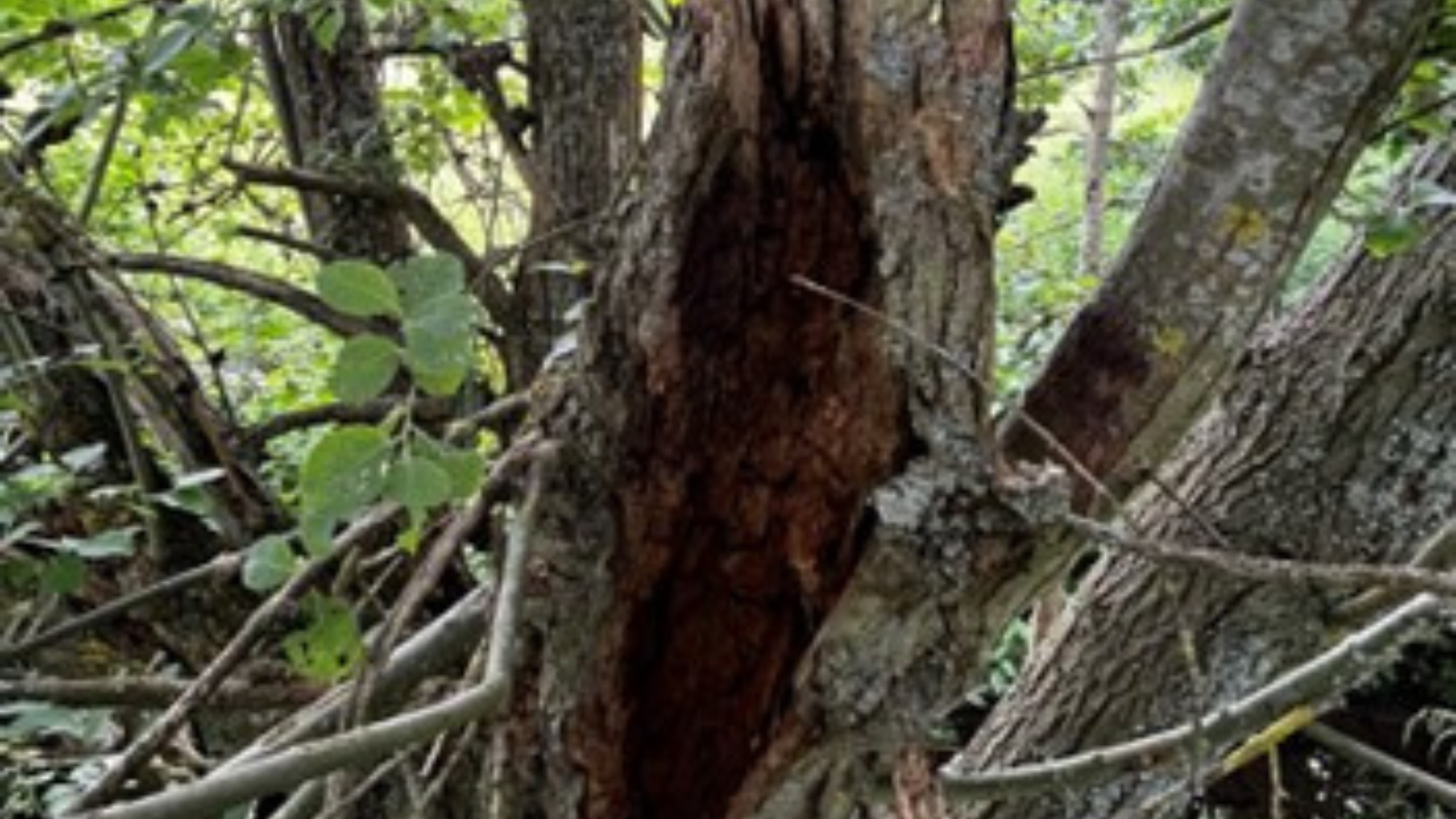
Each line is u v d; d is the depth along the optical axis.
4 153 1.57
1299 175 0.85
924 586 0.86
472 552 1.56
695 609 0.91
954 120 0.79
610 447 0.87
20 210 1.47
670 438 0.86
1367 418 1.61
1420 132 1.29
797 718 0.92
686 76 0.81
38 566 1.17
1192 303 0.88
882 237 0.80
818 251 0.82
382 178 1.98
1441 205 1.20
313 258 2.44
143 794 1.21
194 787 0.63
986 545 0.85
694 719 0.95
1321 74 0.83
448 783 1.11
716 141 0.81
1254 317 0.89
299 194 2.29
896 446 0.84
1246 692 1.69
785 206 0.81
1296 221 0.86
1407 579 0.83
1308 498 1.63
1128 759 1.36
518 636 0.84
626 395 0.86
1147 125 3.37
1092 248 2.73
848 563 0.88
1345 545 1.64
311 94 2.08
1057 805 1.76
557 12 1.89
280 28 2.06
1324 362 1.62
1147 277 0.89
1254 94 0.84
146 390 1.52
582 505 0.88
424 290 0.67
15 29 1.70
